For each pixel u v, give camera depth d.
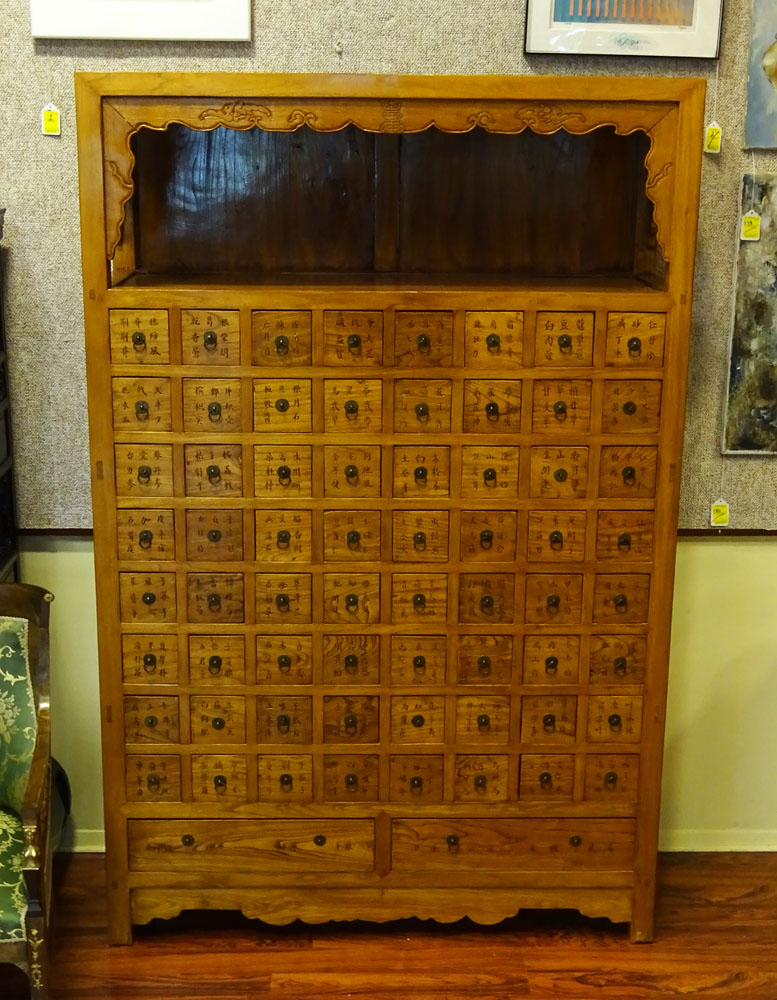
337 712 2.89
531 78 2.54
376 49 3.03
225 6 2.96
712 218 3.14
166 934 3.06
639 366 2.70
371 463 2.73
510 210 3.11
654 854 2.98
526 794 2.95
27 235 3.10
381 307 2.64
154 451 2.72
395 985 2.87
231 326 2.65
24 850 2.48
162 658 2.84
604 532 2.79
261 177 3.07
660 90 2.56
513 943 3.05
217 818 2.94
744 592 3.37
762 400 3.25
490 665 2.87
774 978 2.92
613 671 2.88
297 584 2.80
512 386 2.70
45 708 2.70
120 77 2.53
